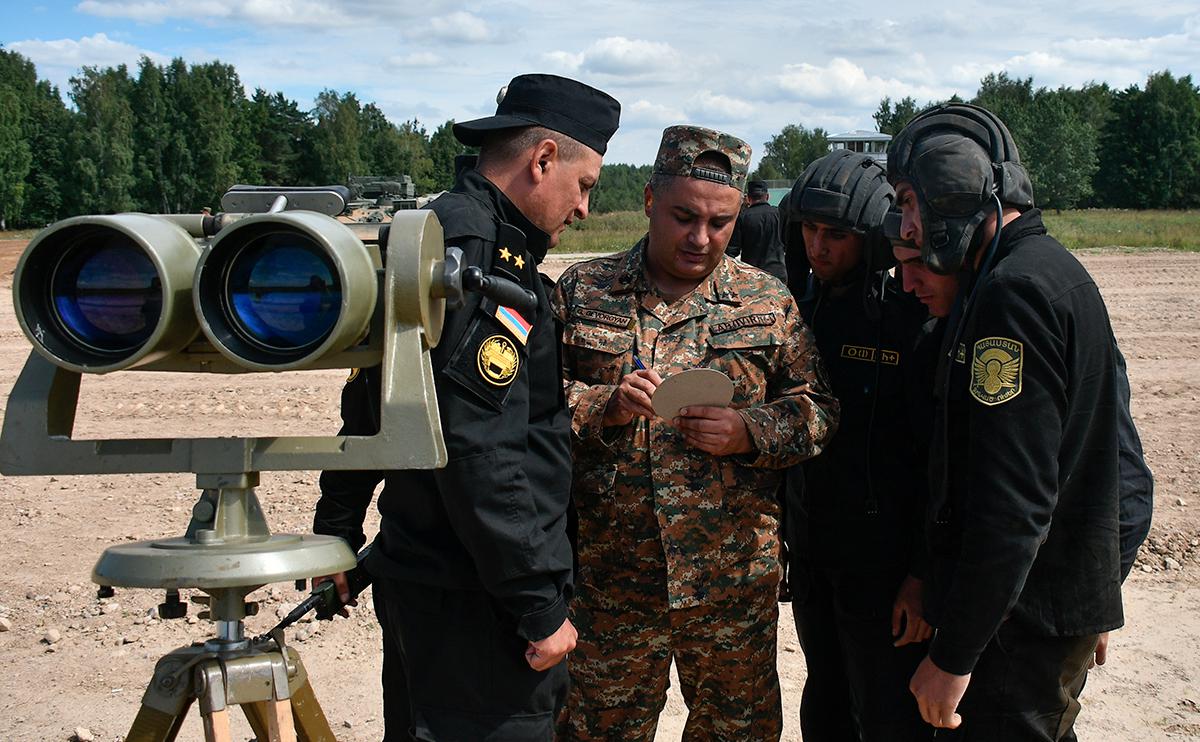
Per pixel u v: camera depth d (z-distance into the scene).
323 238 1.78
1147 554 5.57
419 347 1.95
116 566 1.82
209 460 1.90
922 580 2.98
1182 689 4.22
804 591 3.31
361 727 3.93
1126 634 4.70
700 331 3.11
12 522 6.14
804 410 3.00
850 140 25.89
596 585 3.10
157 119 78.12
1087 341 2.43
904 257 2.69
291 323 1.85
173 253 1.81
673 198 2.98
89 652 4.53
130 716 3.99
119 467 1.92
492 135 2.65
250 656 1.93
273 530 5.86
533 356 2.45
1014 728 2.60
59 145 75.56
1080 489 2.52
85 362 1.83
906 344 3.09
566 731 3.17
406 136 104.81
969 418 2.46
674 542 3.01
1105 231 38.47
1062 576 2.54
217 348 1.80
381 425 1.91
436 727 2.43
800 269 3.50
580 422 2.98
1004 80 98.12
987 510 2.36
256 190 2.33
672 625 3.09
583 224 50.97
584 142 2.69
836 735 3.39
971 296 2.52
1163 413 8.65
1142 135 87.62
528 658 2.37
